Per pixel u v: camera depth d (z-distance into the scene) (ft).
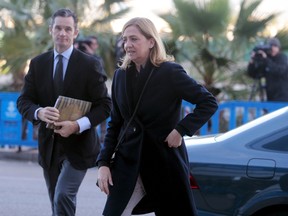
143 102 11.36
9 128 36.11
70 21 14.82
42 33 42.73
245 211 13.83
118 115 11.99
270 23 40.37
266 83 35.35
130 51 11.39
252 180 13.85
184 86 11.24
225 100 39.52
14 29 43.24
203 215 14.10
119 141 11.69
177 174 11.36
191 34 40.19
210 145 14.61
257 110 32.24
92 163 14.98
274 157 13.92
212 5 39.60
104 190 11.55
